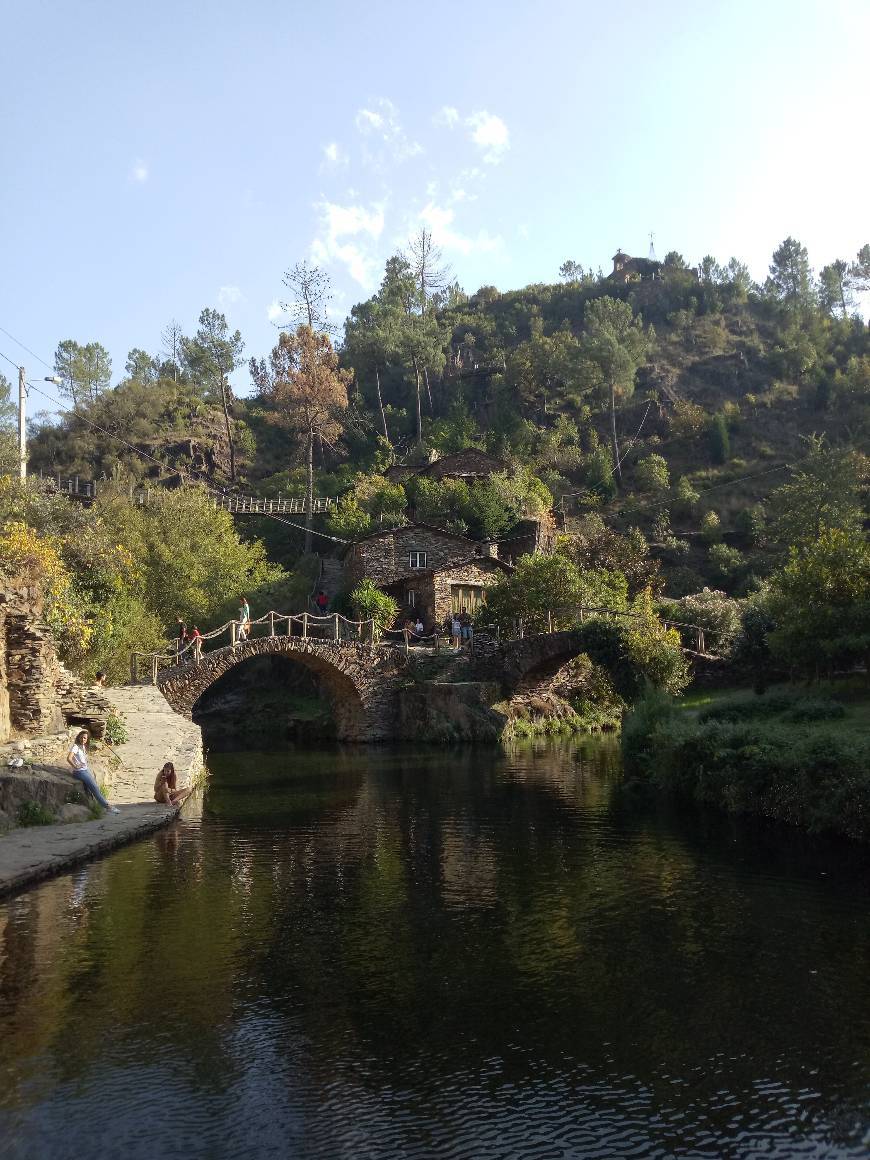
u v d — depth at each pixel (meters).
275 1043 7.93
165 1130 6.49
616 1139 6.50
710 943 10.71
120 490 59.28
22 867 13.06
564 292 129.12
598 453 82.75
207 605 44.78
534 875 13.92
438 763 29.89
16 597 20.38
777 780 17.77
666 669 35.00
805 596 26.38
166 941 10.62
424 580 47.16
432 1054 7.78
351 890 13.00
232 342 103.56
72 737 19.91
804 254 138.62
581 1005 8.85
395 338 89.44
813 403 98.62
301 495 74.75
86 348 101.69
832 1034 8.23
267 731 44.06
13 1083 7.16
